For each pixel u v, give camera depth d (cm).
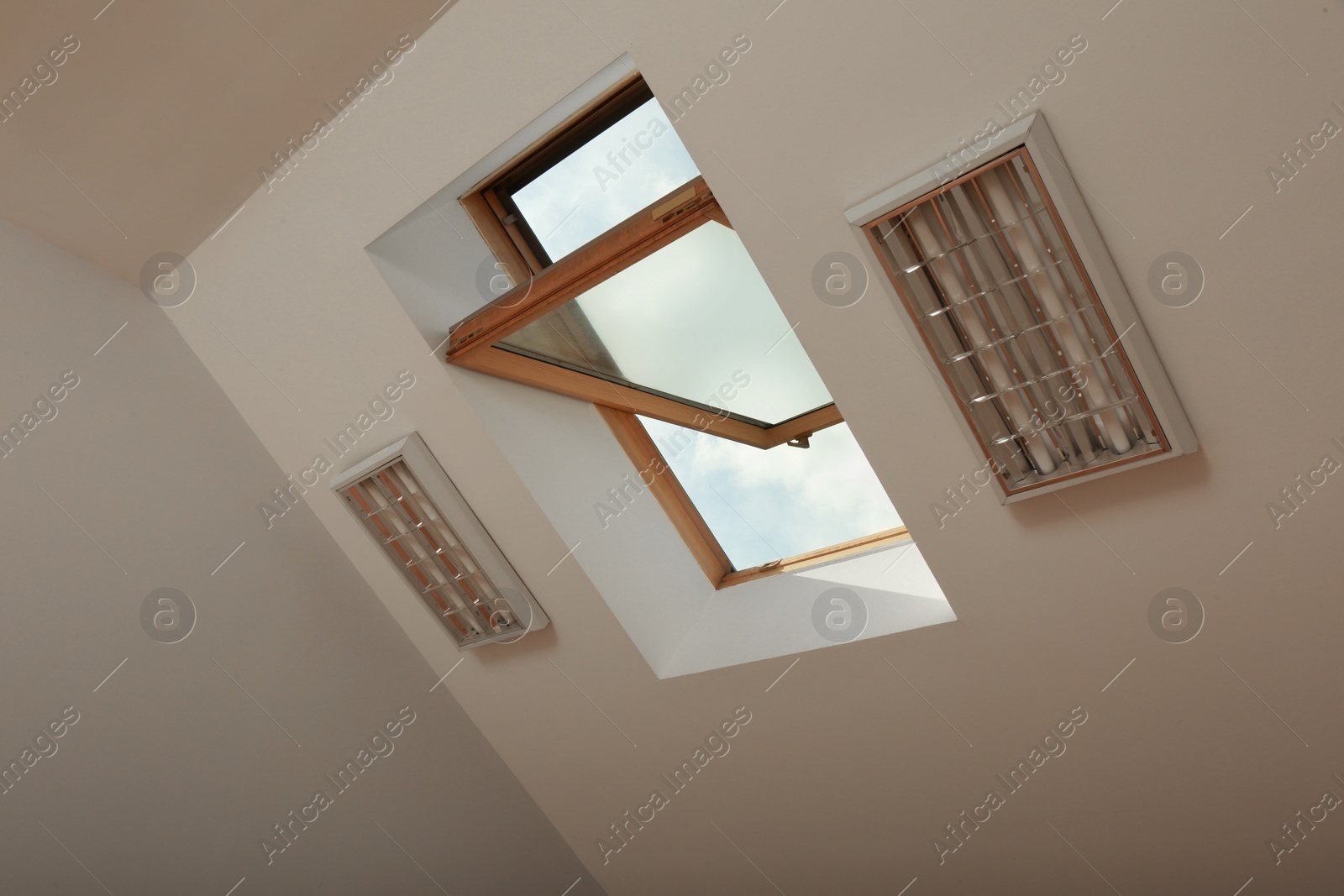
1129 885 222
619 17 178
